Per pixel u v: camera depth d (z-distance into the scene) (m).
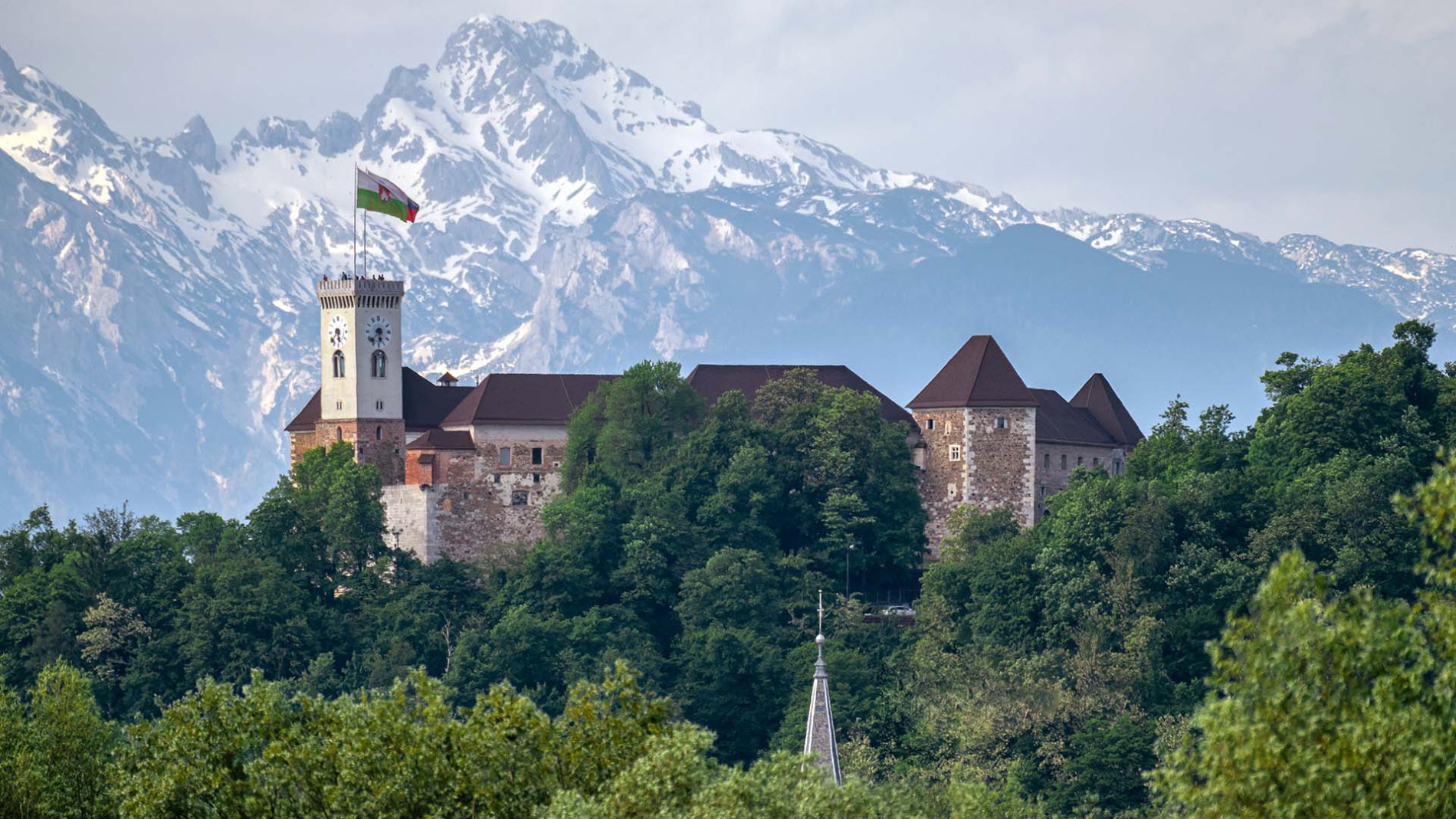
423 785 164.50
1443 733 129.25
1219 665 136.75
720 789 161.00
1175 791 136.75
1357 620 134.88
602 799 159.75
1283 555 138.12
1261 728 132.25
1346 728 130.62
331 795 164.50
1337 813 128.62
